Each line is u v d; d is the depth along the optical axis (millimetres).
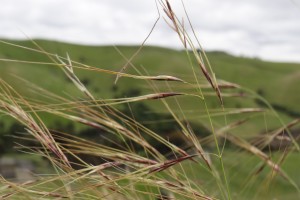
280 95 112750
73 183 1894
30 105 1892
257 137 2773
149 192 1972
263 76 140125
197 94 1905
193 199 1931
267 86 126875
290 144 2814
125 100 1905
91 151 1947
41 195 1826
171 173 2006
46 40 130000
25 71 93938
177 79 1883
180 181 1971
